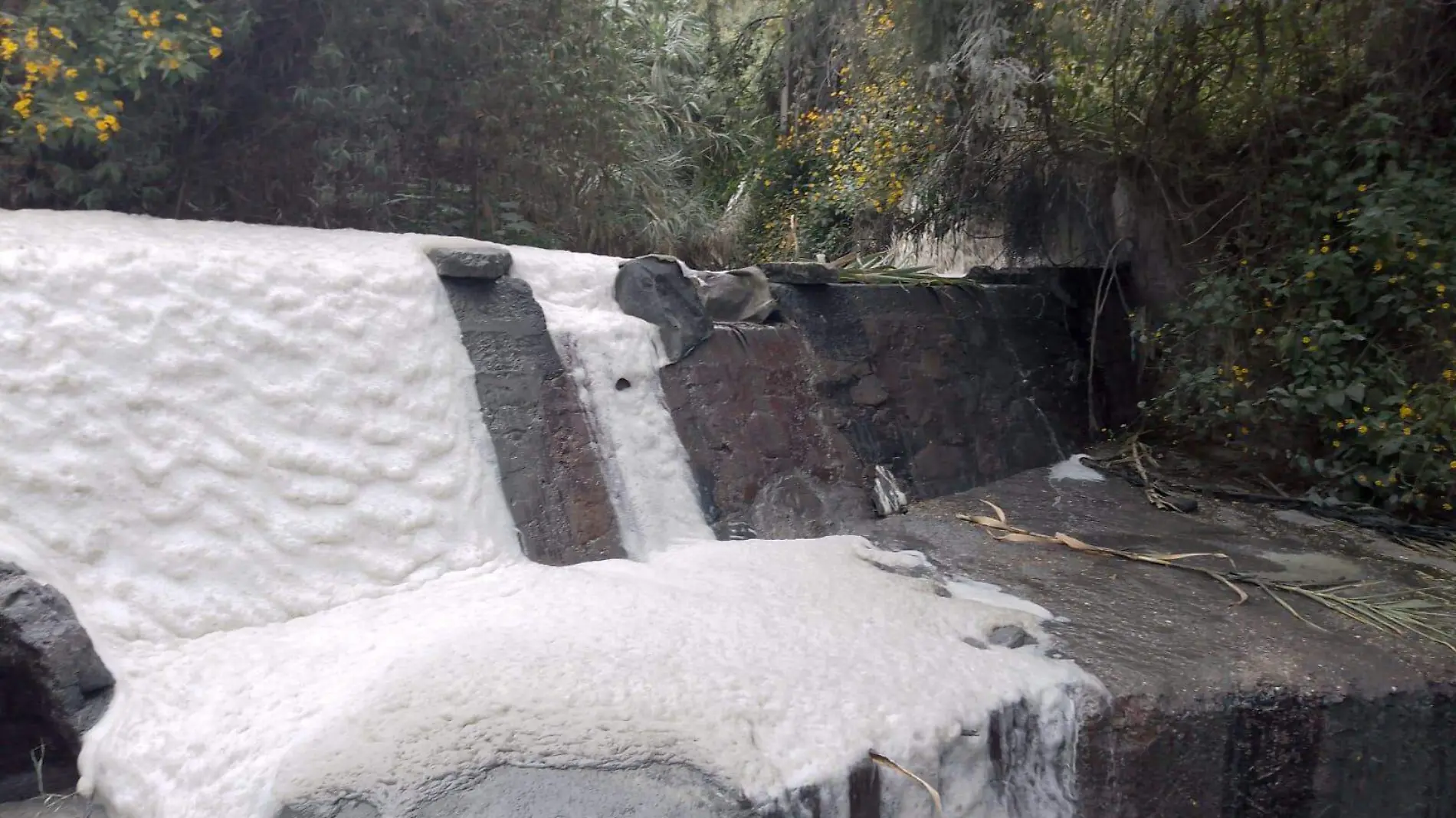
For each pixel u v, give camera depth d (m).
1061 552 5.15
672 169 10.85
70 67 4.46
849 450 5.77
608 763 2.60
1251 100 6.73
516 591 3.76
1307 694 3.59
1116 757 3.43
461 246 4.60
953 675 3.38
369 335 4.11
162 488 3.41
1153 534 5.57
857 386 6.09
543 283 5.01
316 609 3.55
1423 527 5.64
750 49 12.16
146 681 3.10
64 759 3.04
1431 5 5.96
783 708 2.97
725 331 5.62
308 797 2.46
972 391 6.71
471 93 6.31
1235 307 6.38
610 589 3.85
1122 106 7.07
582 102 7.13
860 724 2.97
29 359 3.30
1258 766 3.57
